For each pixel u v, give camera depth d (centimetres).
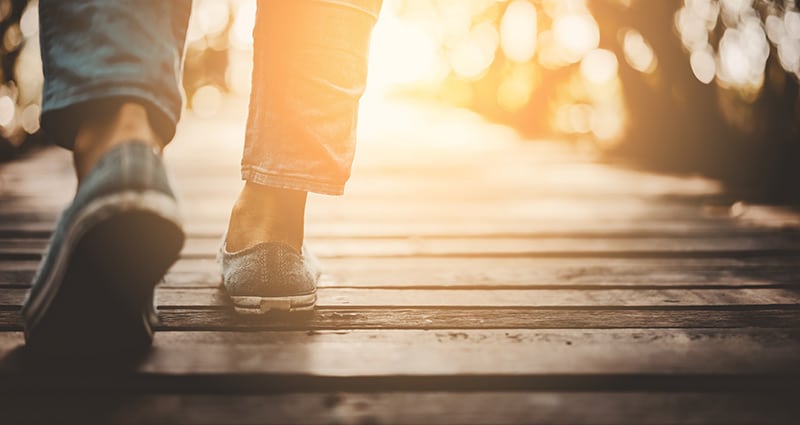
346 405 79
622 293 133
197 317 111
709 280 146
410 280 143
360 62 107
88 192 71
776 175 334
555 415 77
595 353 95
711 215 256
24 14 390
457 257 176
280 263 111
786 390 85
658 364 90
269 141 106
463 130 988
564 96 784
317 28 103
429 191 328
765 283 143
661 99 482
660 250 184
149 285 79
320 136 105
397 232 212
